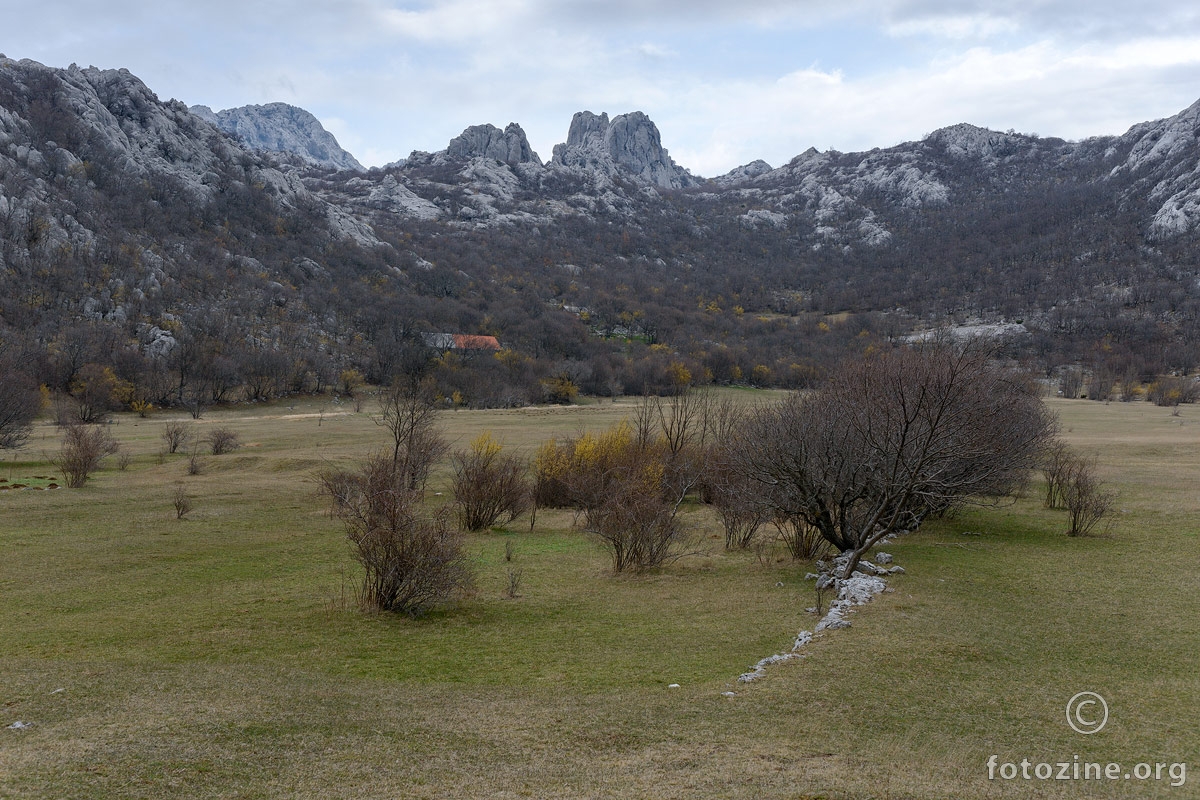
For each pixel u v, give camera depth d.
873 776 8.05
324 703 10.80
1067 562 20.03
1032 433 25.70
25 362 84.69
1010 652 12.72
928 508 21.94
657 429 45.31
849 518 22.12
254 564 23.28
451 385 103.25
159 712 10.12
